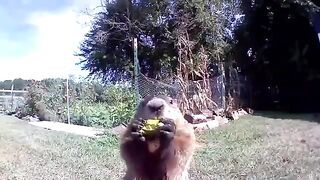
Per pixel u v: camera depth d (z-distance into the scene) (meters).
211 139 13.49
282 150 11.21
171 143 3.29
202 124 15.28
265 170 9.17
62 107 19.31
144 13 23.05
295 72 23.23
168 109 3.46
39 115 19.20
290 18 22.95
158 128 3.23
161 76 21.03
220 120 16.81
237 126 15.92
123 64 23.80
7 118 17.88
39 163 9.98
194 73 18.89
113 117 16.52
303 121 16.97
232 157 10.62
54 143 12.47
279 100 23.12
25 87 20.73
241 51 23.73
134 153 3.29
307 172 8.77
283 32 23.42
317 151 10.91
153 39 22.95
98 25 24.97
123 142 3.33
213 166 9.72
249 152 11.22
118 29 24.05
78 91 21.31
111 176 8.88
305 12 22.72
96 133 14.41
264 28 23.50
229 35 24.12
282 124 16.19
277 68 23.31
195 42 20.27
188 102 16.52
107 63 24.78
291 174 8.65
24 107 19.94
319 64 23.27
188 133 3.38
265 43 23.58
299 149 11.30
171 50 21.22
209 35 21.72
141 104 3.56
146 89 15.85
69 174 9.05
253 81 23.39
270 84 23.44
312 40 23.38
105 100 20.34
